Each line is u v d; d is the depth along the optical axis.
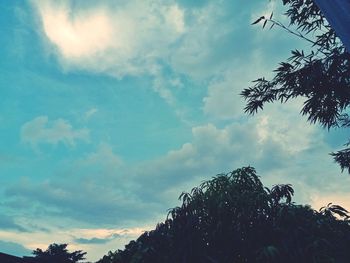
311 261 6.47
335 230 7.25
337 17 1.71
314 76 6.57
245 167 8.31
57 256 28.03
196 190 7.97
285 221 7.00
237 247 7.15
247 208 7.38
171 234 7.55
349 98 6.83
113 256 7.91
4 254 9.85
